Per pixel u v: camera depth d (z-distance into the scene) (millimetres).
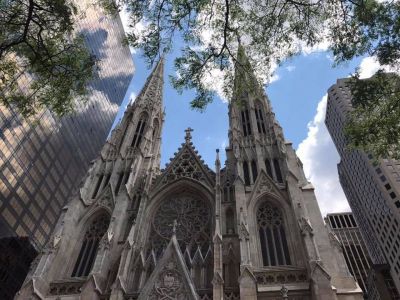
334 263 34969
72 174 106688
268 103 60875
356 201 140750
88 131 117312
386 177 108500
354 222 171375
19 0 20703
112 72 131000
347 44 23125
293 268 34625
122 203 45500
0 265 74688
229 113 61688
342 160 146500
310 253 33875
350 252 156250
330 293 29969
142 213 44375
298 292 32406
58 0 21672
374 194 117000
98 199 48000
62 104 24391
